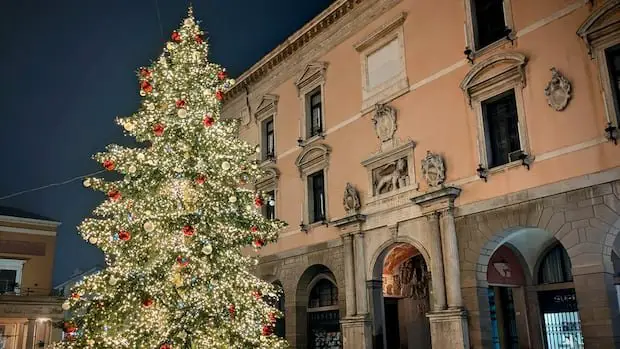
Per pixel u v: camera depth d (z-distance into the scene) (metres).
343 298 21.03
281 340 14.65
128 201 14.09
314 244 22.95
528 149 15.76
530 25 16.30
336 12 23.41
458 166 17.69
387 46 21.25
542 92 15.68
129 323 13.27
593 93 14.53
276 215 25.69
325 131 23.50
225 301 13.82
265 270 25.58
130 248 13.71
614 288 13.79
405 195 19.25
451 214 17.47
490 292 19.92
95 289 13.26
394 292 21.59
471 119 17.53
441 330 16.83
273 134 27.09
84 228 13.70
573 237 14.38
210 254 13.77
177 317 13.42
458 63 18.27
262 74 28.14
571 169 14.72
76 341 13.20
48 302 35.22
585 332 13.73
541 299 18.92
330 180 22.78
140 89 15.59
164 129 14.36
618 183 13.72
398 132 20.06
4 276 37.97
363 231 20.78
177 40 15.80
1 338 36.75
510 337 19.48
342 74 23.17
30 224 39.56
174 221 13.70
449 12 18.91
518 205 15.80
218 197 14.63
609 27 14.33
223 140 14.86
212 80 16.00
